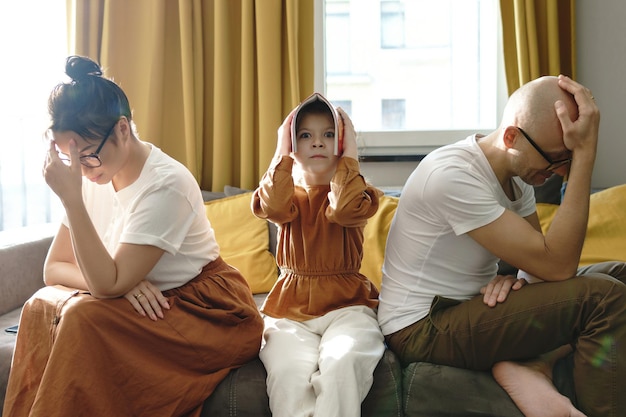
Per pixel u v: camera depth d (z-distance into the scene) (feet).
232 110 9.34
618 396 4.42
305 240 5.56
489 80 9.90
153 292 4.89
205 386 4.88
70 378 4.41
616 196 7.56
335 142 5.41
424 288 5.26
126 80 9.23
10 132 9.39
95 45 9.11
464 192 4.93
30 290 7.16
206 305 5.14
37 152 9.47
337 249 5.55
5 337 5.90
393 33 9.96
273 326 5.48
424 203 5.17
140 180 5.02
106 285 4.64
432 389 4.89
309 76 9.16
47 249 7.48
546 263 4.75
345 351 4.75
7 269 6.79
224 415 4.92
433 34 9.96
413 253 5.31
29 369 4.80
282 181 5.41
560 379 4.87
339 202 5.23
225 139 9.15
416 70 10.02
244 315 5.23
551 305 4.63
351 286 5.59
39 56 9.41
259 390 4.95
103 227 5.32
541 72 9.09
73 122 4.65
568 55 9.21
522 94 4.95
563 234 4.70
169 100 9.33
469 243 5.12
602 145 9.36
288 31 8.89
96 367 4.52
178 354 4.86
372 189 5.52
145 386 4.68
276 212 5.42
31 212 9.52
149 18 9.09
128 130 4.98
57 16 9.43
